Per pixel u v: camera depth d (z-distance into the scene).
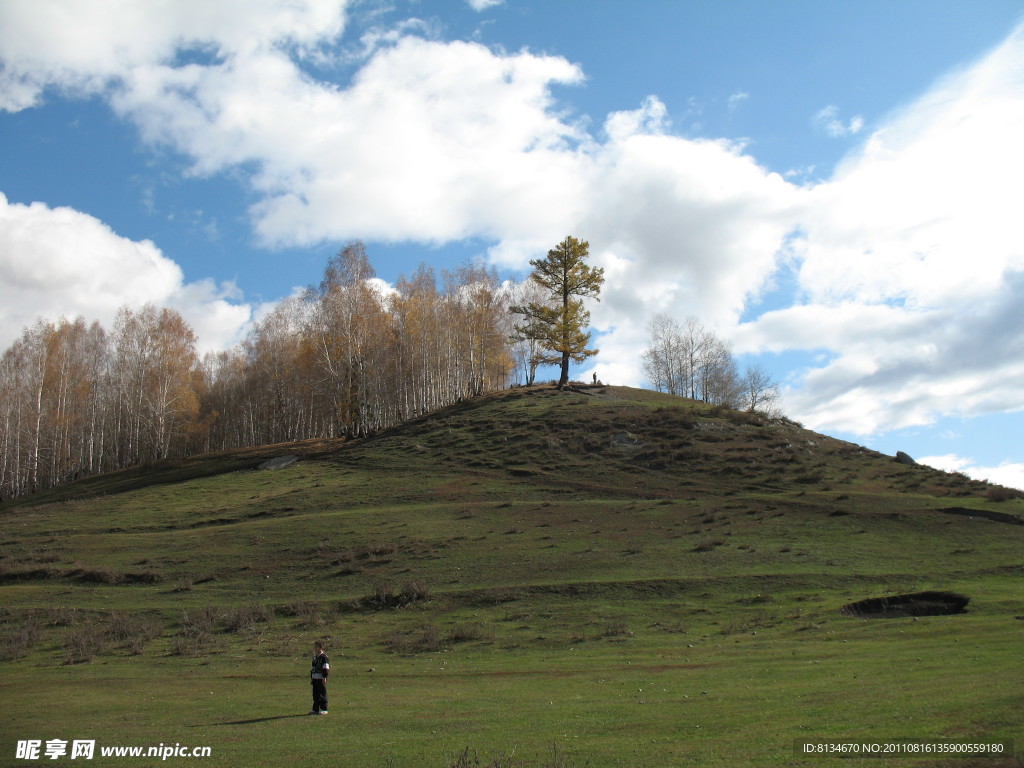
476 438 77.56
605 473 65.69
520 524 53.06
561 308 93.44
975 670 19.81
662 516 53.66
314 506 61.09
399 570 44.88
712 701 19.02
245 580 44.88
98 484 81.62
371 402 94.50
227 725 19.45
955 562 40.72
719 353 118.38
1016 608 29.77
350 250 87.88
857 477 62.53
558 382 100.12
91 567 47.31
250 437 115.00
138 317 95.88
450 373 101.69
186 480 75.81
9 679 28.11
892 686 18.64
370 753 15.82
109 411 104.25
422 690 23.83
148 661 30.98
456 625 35.38
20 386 88.12
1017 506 52.09
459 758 14.63
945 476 62.94
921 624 28.59
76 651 32.69
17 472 86.94
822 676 21.20
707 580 39.28
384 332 90.25
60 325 93.56
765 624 31.80
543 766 14.05
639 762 13.85
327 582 43.88
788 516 51.88
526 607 37.56
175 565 47.94
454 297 99.06
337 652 31.77
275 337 103.81
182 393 90.62
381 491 64.25
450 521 54.53
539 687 23.14
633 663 26.39
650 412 81.06
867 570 39.88
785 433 74.12
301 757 15.79
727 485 61.09
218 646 33.41
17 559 49.81
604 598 38.00
